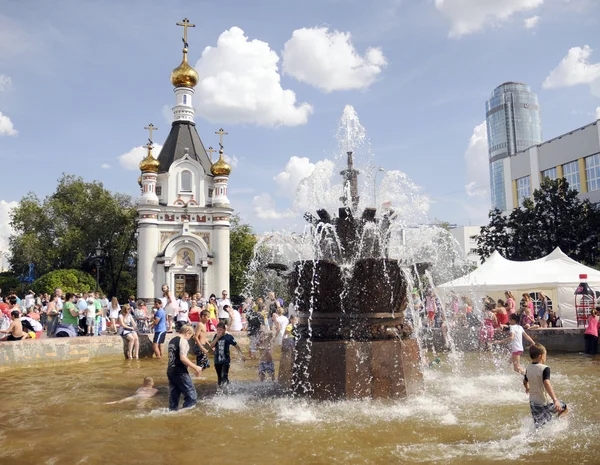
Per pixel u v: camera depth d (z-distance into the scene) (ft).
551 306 79.77
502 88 499.92
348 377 27.30
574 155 141.59
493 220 128.67
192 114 143.74
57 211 168.66
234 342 33.63
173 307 69.67
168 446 20.57
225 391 32.37
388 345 27.89
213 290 130.00
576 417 24.64
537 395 21.53
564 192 117.50
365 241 30.94
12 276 177.47
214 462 18.45
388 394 27.40
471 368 44.34
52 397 31.71
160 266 127.54
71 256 166.40
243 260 179.83
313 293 28.81
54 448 20.57
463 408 26.61
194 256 129.49
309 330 28.96
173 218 130.72
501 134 496.64
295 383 28.40
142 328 68.80
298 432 22.09
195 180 134.51
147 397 31.24
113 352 53.01
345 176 33.83
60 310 64.08
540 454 18.83
